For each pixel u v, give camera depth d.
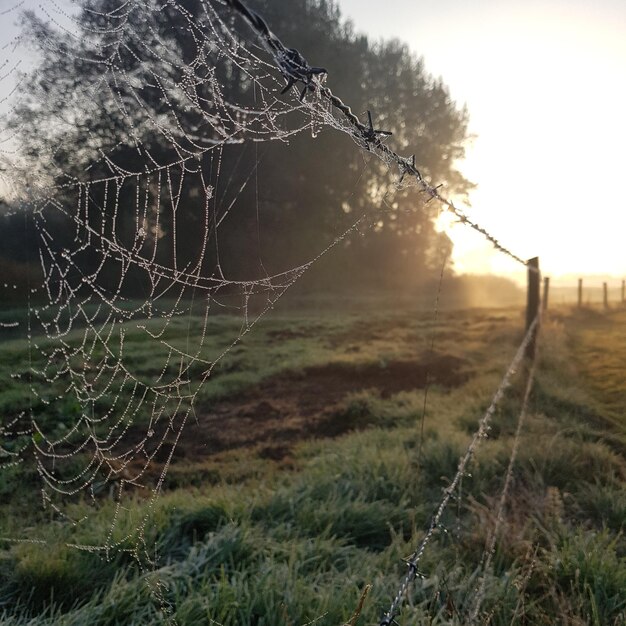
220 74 4.38
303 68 1.75
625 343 9.67
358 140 2.24
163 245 8.55
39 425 5.72
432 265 22.25
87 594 3.10
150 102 4.00
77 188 3.51
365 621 2.63
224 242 9.27
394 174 3.10
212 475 5.08
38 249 4.00
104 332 7.91
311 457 5.50
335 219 15.60
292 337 12.15
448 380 8.08
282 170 13.95
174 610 2.81
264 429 6.43
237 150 8.50
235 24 4.04
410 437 5.53
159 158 6.50
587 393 6.83
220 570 3.13
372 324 14.52
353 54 18.36
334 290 20.89
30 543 3.46
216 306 12.87
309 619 2.69
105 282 7.59
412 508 4.00
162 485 4.84
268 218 15.23
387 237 19.56
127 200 6.69
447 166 20.69
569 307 15.43
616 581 2.97
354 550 3.47
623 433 5.52
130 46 3.23
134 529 3.50
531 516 3.57
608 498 4.04
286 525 3.74
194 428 6.30
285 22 16.12
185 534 3.74
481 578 2.89
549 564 3.17
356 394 7.41
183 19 4.18
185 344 9.01
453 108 20.34
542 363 7.67
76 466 4.99
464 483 4.30
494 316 15.50
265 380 8.41
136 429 6.05
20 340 7.11
